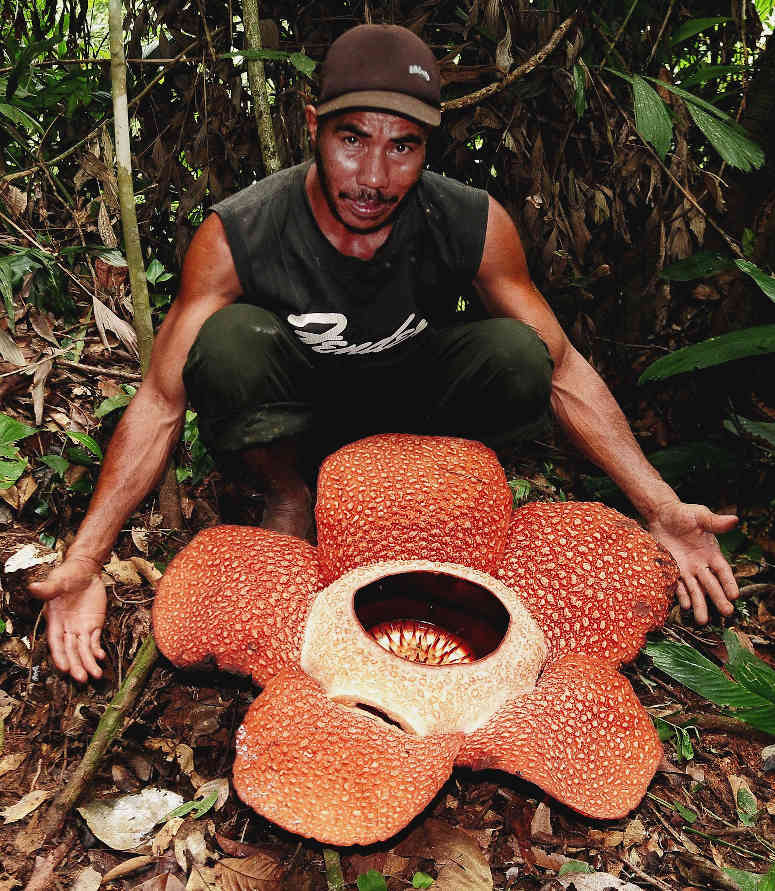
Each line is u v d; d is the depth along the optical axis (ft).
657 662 6.52
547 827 5.75
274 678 4.84
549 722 4.74
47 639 5.70
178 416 6.54
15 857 5.20
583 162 9.43
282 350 6.65
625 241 9.92
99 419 8.45
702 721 6.75
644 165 9.53
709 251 9.31
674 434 10.43
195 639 5.16
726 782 6.45
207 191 9.61
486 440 7.28
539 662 5.23
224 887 5.13
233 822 5.60
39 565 6.88
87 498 7.82
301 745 4.39
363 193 5.66
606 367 10.63
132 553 7.63
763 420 10.05
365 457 5.77
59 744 5.98
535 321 6.88
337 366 7.09
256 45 8.05
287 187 6.37
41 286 8.93
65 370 8.89
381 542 5.55
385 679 4.73
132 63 8.85
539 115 9.05
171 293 10.24
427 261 6.58
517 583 5.65
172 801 5.68
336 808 4.22
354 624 4.87
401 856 5.38
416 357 7.25
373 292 6.51
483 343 6.79
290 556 5.49
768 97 9.36
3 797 5.59
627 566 5.59
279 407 6.82
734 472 9.51
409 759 4.36
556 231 9.12
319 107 5.53
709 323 10.30
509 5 8.46
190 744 6.09
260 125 8.23
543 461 10.02
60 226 10.10
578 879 5.36
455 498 5.64
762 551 9.09
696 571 6.65
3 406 8.20
